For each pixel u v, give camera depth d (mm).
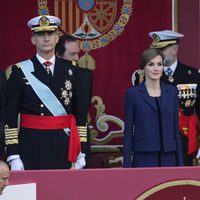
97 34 41219
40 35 32844
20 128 32969
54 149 32719
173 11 41344
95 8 41125
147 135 33469
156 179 32594
